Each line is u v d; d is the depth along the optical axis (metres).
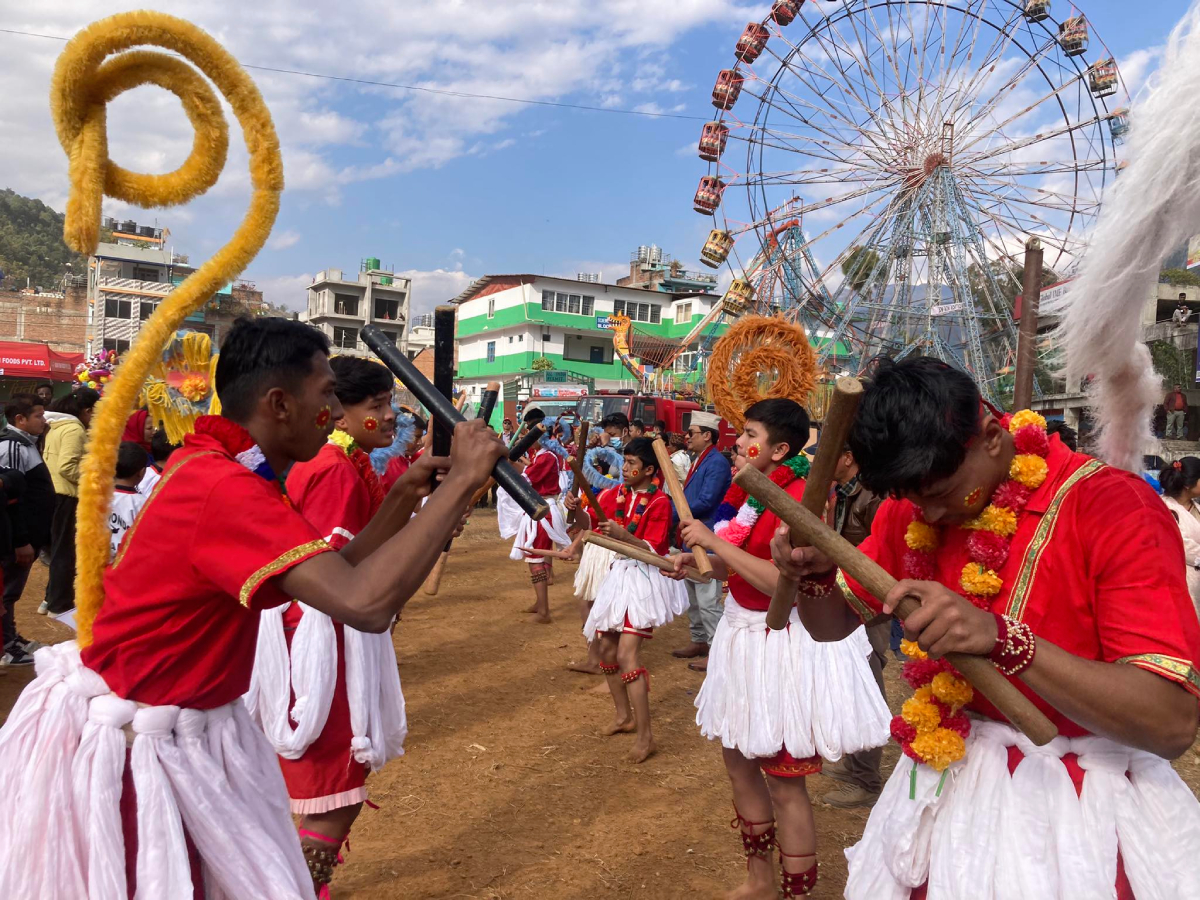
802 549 1.67
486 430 1.54
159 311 1.67
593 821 3.49
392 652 2.71
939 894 1.42
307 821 2.42
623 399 19.80
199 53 1.61
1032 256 6.16
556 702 4.98
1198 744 4.52
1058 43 16.20
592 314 39.78
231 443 1.64
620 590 4.27
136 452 4.59
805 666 2.60
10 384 23.12
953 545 1.59
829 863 3.21
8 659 5.18
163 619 1.51
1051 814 1.38
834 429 1.39
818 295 17.72
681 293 41.12
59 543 5.57
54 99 1.55
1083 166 16.23
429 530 1.45
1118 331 1.74
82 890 1.42
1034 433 1.48
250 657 1.67
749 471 1.39
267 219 1.70
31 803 1.43
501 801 3.66
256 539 1.45
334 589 1.41
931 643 1.25
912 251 16.89
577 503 4.04
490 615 7.12
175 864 1.45
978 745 1.49
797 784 2.61
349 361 2.95
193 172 1.67
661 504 4.39
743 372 3.53
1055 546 1.41
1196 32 1.52
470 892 2.91
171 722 1.53
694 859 3.19
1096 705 1.23
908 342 16.80
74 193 1.57
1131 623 1.29
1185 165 1.51
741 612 2.79
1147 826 1.36
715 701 2.84
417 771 3.95
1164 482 5.18
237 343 1.68
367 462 3.00
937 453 1.33
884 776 4.11
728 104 17.78
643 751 4.14
